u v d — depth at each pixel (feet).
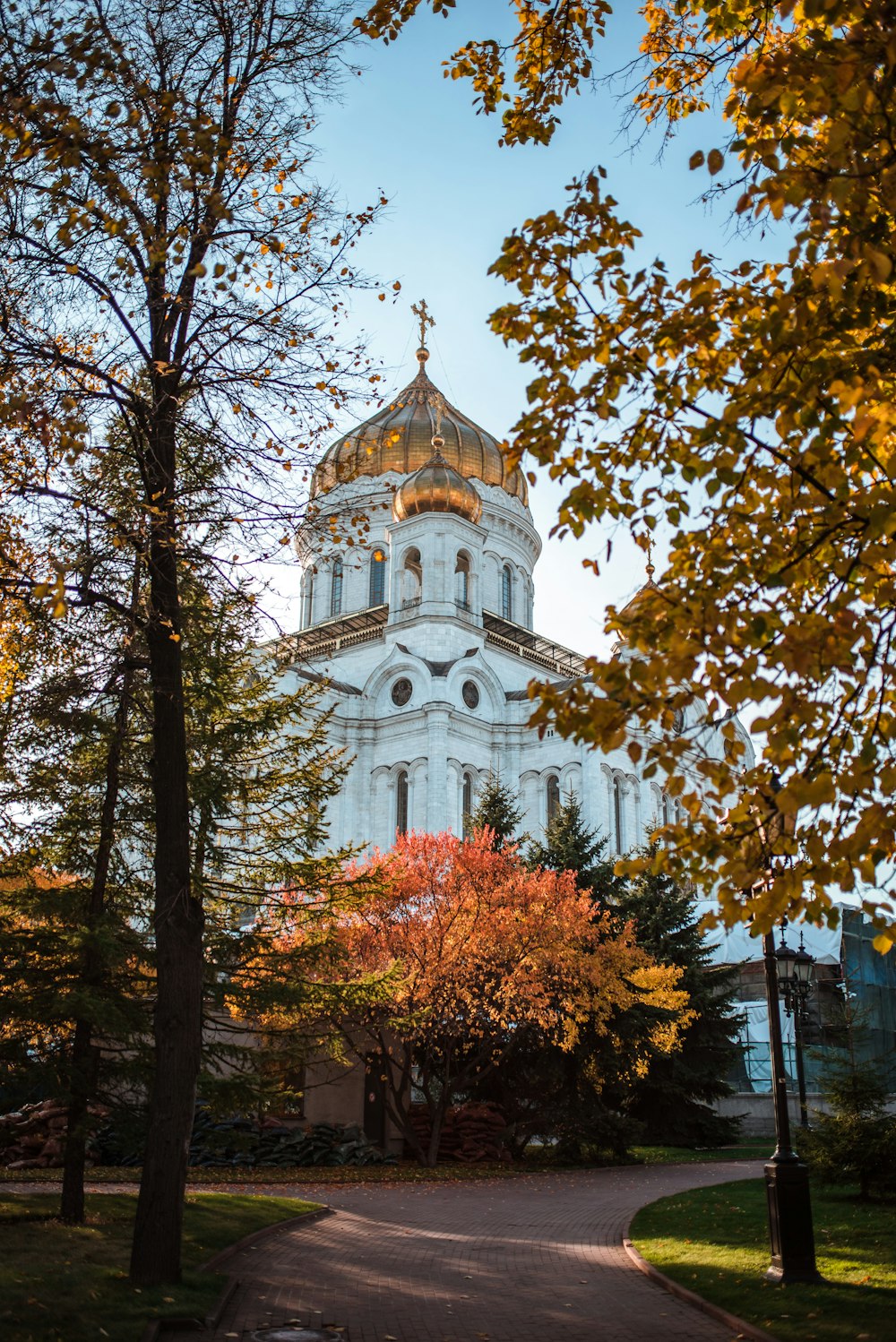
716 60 35.40
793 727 24.18
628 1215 70.85
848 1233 58.49
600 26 39.78
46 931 60.23
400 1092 105.29
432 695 207.82
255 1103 64.13
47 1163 83.20
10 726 54.75
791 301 25.08
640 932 139.23
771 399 24.43
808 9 22.80
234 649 69.97
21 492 42.37
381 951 102.53
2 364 40.34
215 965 67.67
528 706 220.64
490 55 41.55
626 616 25.55
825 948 190.60
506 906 107.86
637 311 27.22
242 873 75.36
